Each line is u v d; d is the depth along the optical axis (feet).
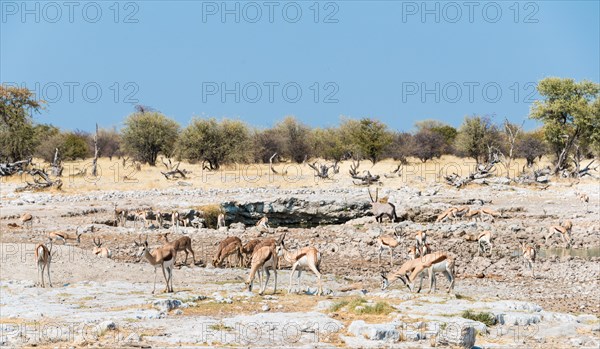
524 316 77.00
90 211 200.34
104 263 118.32
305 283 108.17
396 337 68.23
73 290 97.45
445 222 189.67
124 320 76.38
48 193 240.32
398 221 194.90
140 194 242.37
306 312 79.87
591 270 124.26
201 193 245.65
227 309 82.89
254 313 80.74
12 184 262.47
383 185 269.85
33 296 92.89
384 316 76.95
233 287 100.22
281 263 131.54
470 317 76.33
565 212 204.54
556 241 163.32
